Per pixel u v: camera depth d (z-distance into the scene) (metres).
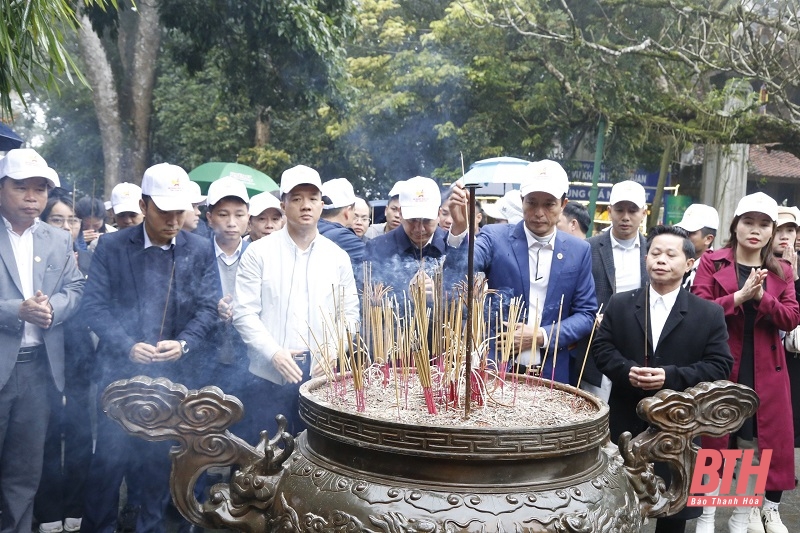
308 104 8.91
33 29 2.48
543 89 11.52
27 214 3.06
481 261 3.15
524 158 12.45
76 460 3.41
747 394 2.10
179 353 3.00
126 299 3.06
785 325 3.53
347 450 1.80
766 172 16.36
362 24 12.55
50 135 16.14
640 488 2.04
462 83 11.97
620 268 3.91
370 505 1.69
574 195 13.09
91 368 3.39
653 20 11.66
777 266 3.64
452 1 12.48
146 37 11.54
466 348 1.94
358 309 3.20
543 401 2.14
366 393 2.17
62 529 3.51
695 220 4.52
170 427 1.93
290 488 1.87
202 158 15.26
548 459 1.74
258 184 7.06
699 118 10.36
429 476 1.70
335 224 3.79
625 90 10.91
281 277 3.08
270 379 3.05
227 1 7.65
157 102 15.53
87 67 11.38
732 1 9.96
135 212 4.40
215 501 1.95
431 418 1.92
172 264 3.12
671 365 2.99
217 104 14.54
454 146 12.31
